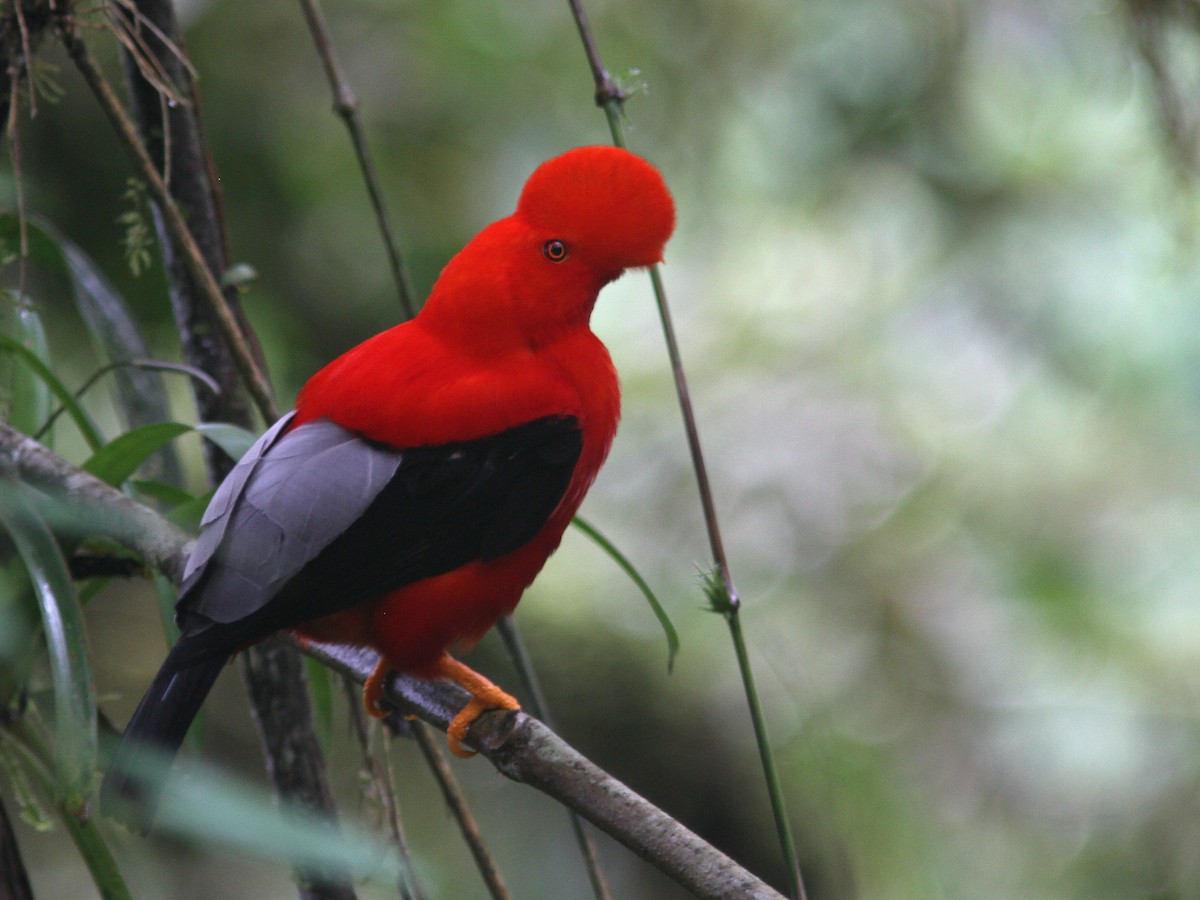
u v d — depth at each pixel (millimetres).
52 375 5398
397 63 11555
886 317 12328
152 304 9602
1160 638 11938
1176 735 11617
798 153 11992
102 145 9375
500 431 4902
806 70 11914
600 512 12234
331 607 4555
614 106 5188
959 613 12180
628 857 10234
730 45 11898
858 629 12039
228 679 10398
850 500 12344
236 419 5965
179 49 5836
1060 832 11383
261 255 10453
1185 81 9148
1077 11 10969
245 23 10859
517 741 4230
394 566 4684
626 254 5031
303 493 4504
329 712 5672
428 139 11539
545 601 11398
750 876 3693
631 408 12578
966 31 11758
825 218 12055
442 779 5246
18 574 4988
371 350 5008
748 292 12609
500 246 5078
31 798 5047
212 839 2436
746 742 10891
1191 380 11500
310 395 4945
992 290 11984
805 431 12398
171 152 5828
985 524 12297
